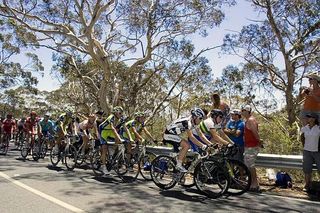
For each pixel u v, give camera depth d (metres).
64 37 22.86
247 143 7.86
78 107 30.64
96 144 10.47
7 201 6.40
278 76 25.38
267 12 23.75
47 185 7.99
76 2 18.98
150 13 20.36
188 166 7.88
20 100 60.59
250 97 27.92
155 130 19.39
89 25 19.17
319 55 24.84
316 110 7.79
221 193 6.88
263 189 7.82
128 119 10.20
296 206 6.31
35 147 13.08
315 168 7.58
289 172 9.09
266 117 26.58
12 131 15.54
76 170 10.56
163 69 25.58
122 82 22.77
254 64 27.12
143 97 25.86
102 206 6.14
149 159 9.38
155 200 6.68
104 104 20.69
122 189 7.73
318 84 7.89
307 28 23.77
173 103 27.00
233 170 7.44
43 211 5.75
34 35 23.11
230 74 28.30
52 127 13.01
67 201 6.45
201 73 25.44
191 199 6.82
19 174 9.50
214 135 7.17
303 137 7.59
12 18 20.78
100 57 20.30
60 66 24.86
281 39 24.09
